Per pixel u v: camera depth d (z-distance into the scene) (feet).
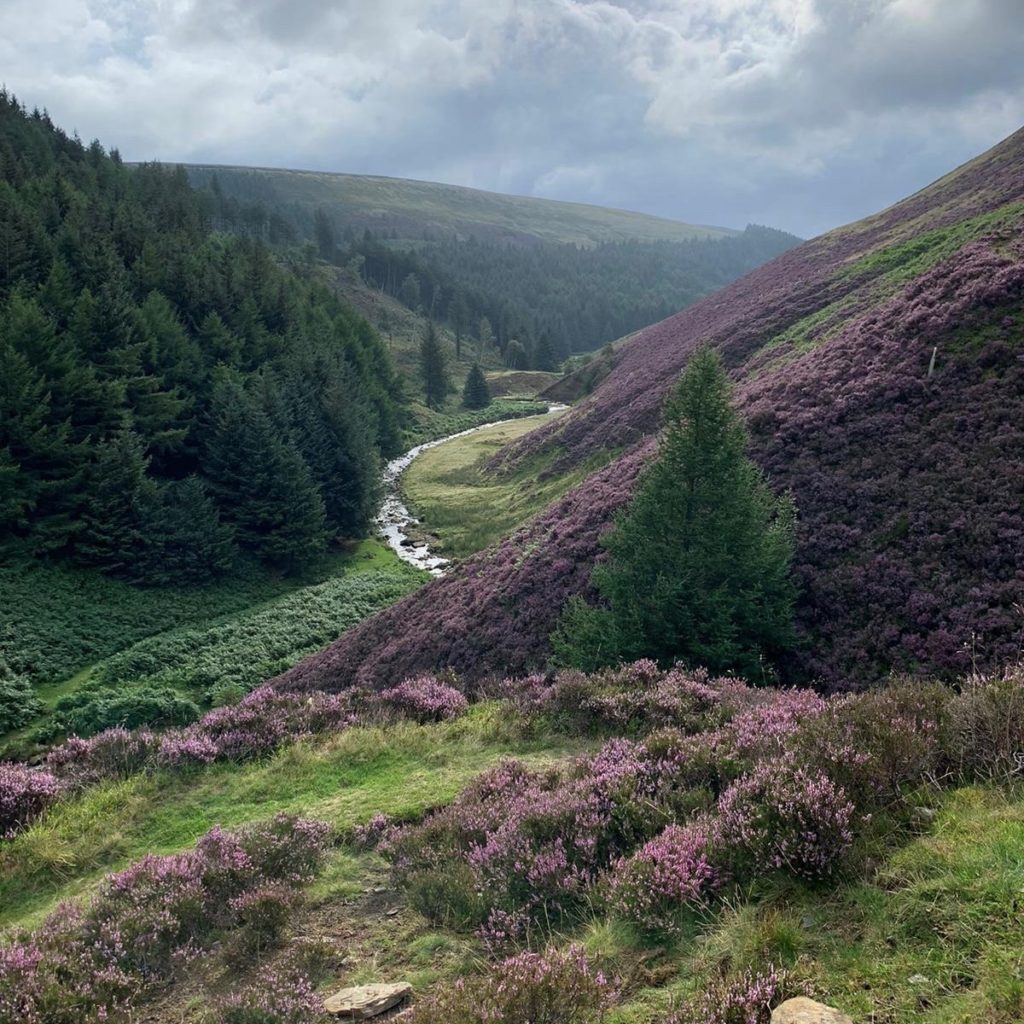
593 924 18.10
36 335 158.40
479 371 424.87
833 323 139.85
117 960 20.24
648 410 176.86
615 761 28.68
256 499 173.78
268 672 118.42
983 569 55.26
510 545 112.68
